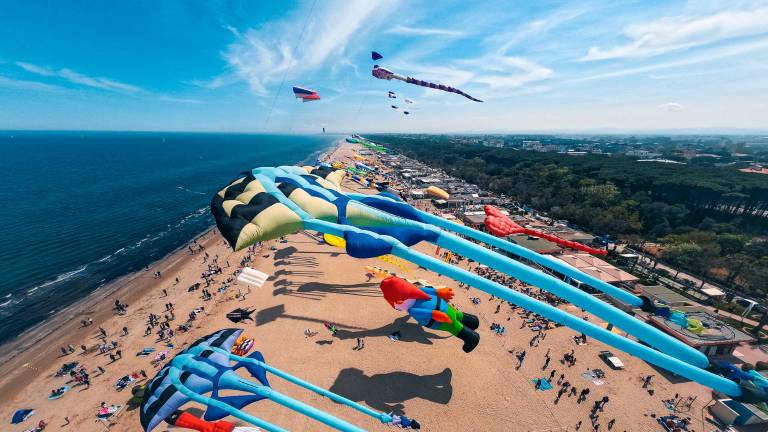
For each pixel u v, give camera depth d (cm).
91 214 9512
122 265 6334
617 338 1727
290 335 3831
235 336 2408
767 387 1553
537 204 9794
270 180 2695
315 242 6756
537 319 4288
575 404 3038
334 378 3209
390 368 3362
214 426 1975
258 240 2148
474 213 8356
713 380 1647
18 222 8581
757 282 5019
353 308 4394
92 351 3797
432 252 6450
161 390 2023
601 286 1955
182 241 7644
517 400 3058
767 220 7400
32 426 2848
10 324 4484
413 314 2820
